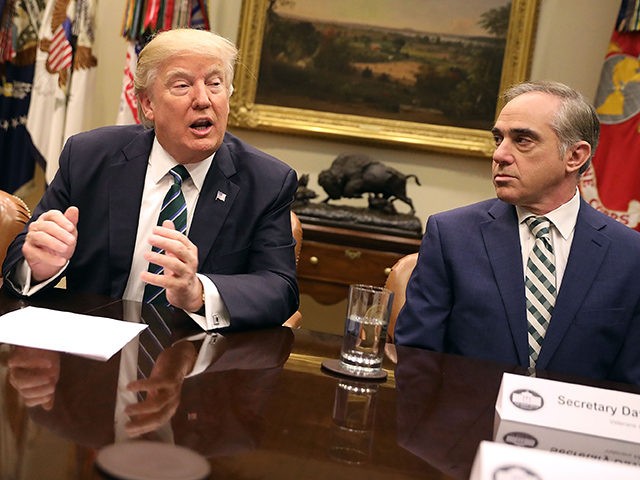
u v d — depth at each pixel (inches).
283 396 45.1
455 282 76.3
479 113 161.6
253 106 166.1
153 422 37.1
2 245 81.7
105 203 78.2
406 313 77.3
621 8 146.4
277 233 77.9
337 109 165.2
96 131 82.6
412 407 46.5
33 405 37.5
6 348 47.3
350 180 154.1
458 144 161.0
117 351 50.4
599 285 73.8
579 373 72.9
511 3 159.3
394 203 164.4
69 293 70.0
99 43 169.3
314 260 151.7
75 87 158.7
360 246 151.3
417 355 64.6
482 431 42.8
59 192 78.9
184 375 46.6
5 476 28.7
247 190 78.9
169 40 73.7
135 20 152.6
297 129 163.8
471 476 33.2
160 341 55.3
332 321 169.5
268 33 165.6
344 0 164.1
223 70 74.9
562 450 40.4
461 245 77.3
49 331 52.3
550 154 73.7
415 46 162.9
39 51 157.9
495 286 75.2
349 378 51.9
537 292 75.0
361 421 42.1
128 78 155.2
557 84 76.2
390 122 163.5
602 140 146.4
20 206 83.9
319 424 40.5
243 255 77.7
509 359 73.7
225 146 81.2
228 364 51.0
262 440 36.6
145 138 80.3
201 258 76.2
